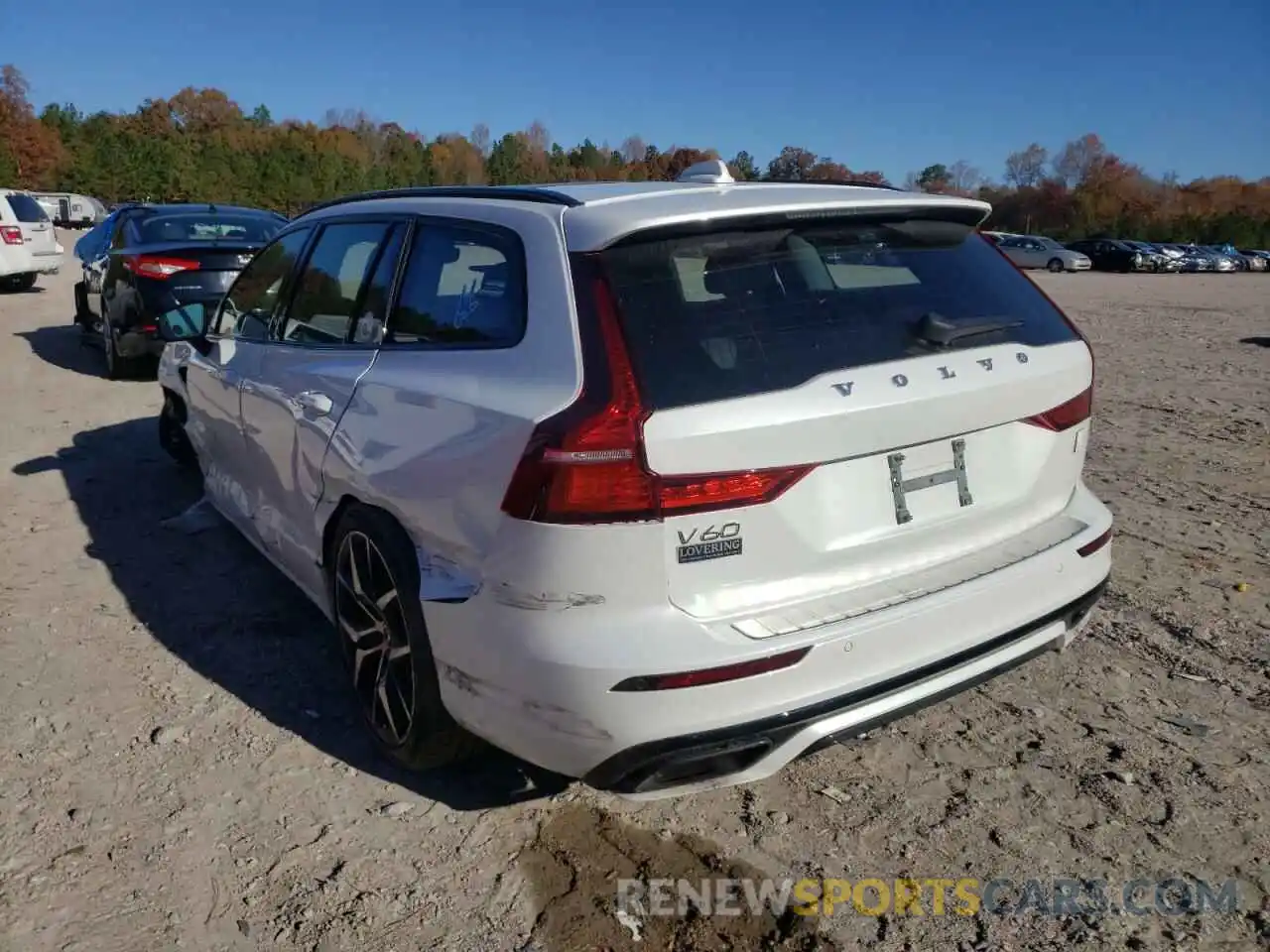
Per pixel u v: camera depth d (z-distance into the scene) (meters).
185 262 9.12
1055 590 3.06
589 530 2.46
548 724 2.58
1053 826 3.02
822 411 2.61
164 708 3.68
